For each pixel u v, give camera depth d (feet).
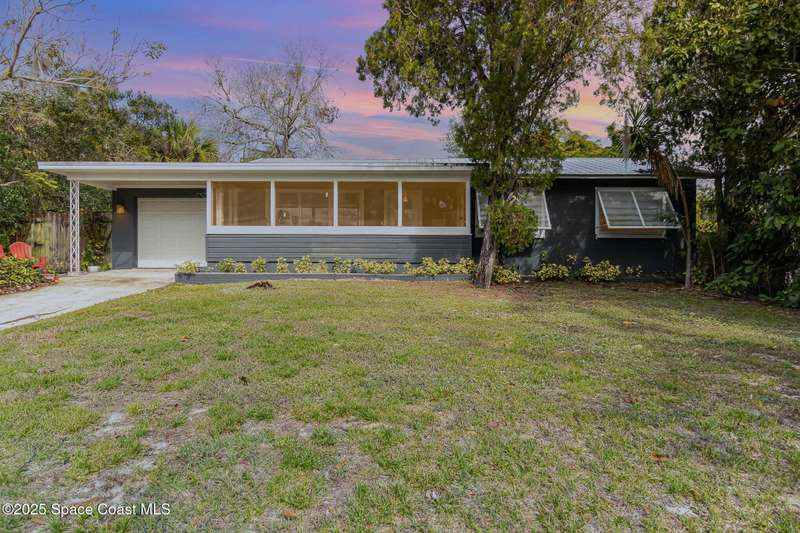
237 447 7.92
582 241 37.29
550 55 26.96
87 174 35.29
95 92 48.39
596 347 14.73
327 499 6.50
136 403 9.77
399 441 8.09
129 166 33.22
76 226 36.55
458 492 6.64
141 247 42.27
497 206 29.63
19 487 6.77
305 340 15.03
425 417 9.08
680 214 36.37
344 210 35.94
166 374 11.64
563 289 31.12
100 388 10.61
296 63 87.30
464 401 9.95
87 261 42.63
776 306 24.26
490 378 11.43
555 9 26.05
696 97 27.81
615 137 31.89
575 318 19.85
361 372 11.74
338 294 25.67
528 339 15.66
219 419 8.97
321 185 35.88
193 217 42.42
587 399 10.16
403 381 11.12
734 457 7.66
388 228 35.81
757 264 27.68
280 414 9.29
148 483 6.89
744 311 22.38
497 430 8.57
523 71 27.14
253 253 35.58
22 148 40.75
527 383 11.12
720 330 17.69
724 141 28.30
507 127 28.43
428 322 18.33
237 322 17.90
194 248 42.45
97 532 5.81
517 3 27.04
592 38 25.89
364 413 9.25
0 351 13.58
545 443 8.09
